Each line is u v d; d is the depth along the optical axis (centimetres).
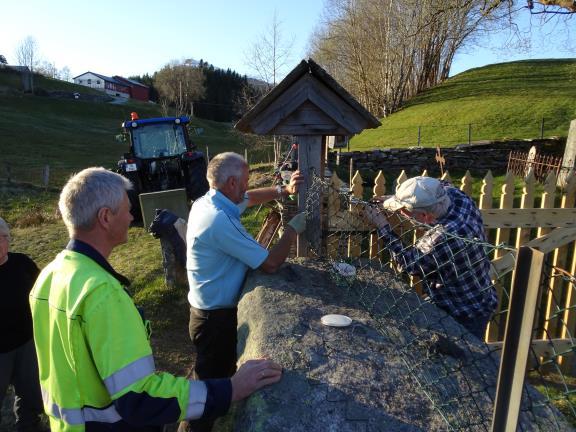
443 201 219
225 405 134
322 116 288
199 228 229
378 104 2880
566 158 963
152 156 973
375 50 2758
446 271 212
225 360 247
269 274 239
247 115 283
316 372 152
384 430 127
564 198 394
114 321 124
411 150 1203
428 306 210
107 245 143
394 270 258
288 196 368
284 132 291
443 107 2119
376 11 2705
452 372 149
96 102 5000
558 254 403
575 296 397
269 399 139
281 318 190
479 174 1173
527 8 860
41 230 922
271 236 392
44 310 139
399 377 150
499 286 396
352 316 195
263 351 167
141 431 138
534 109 1723
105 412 131
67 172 1806
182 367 396
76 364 127
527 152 1201
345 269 242
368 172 1168
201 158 998
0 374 263
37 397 276
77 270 131
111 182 140
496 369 157
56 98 4791
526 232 396
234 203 237
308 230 298
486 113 1798
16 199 1239
